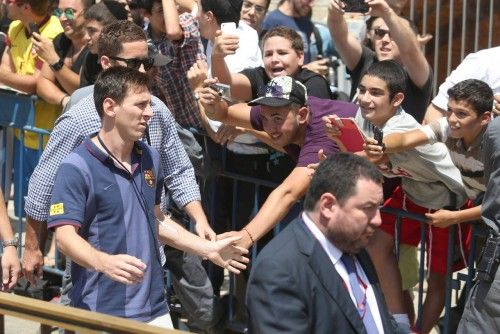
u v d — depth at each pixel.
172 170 12.98
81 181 10.95
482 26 23.11
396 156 12.99
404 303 13.99
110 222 11.09
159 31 15.90
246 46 16.14
